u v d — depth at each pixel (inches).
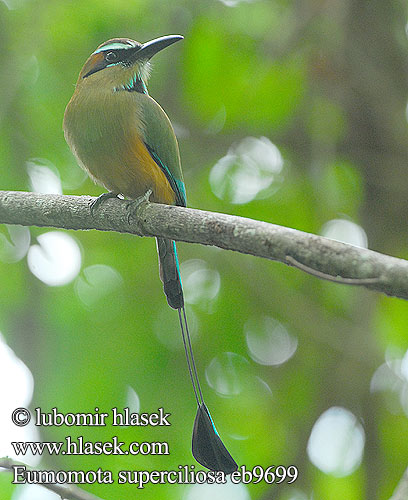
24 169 460.1
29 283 456.4
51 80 465.4
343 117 500.4
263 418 477.4
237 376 475.2
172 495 417.1
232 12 475.8
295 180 505.0
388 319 466.9
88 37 464.8
